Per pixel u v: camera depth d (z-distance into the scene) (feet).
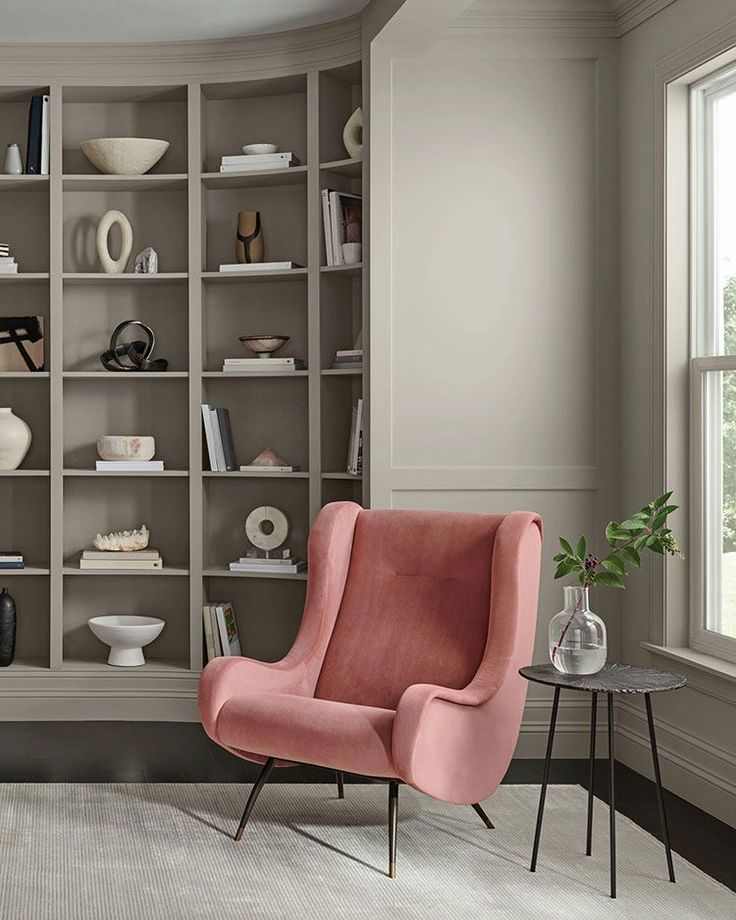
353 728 9.89
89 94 16.57
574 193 14.17
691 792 12.18
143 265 16.44
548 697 14.19
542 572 14.14
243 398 16.97
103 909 9.20
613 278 14.16
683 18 12.49
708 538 12.53
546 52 14.10
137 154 16.19
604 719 14.11
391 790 10.09
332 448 16.08
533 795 12.44
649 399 13.32
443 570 11.62
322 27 15.26
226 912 9.15
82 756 13.99
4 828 11.16
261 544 16.34
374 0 14.03
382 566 11.98
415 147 14.17
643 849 10.68
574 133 14.17
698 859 10.46
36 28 15.35
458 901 9.41
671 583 12.87
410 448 14.17
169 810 11.79
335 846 10.75
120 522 17.08
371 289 14.19
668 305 12.85
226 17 14.94
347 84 16.19
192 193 16.15
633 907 9.29
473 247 14.19
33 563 16.88
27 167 16.25
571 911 9.21
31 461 17.07
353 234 15.42
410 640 11.49
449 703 10.03
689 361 12.84
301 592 16.72
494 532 11.44
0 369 16.69
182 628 17.08
